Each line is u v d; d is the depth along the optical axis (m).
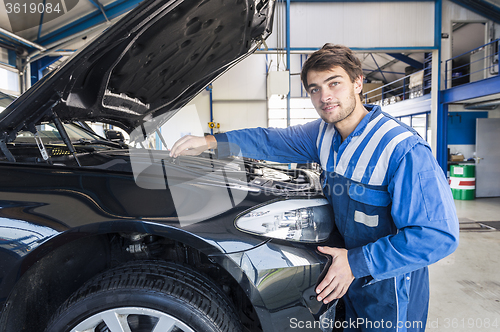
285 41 6.29
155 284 0.75
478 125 5.83
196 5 0.79
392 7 6.34
